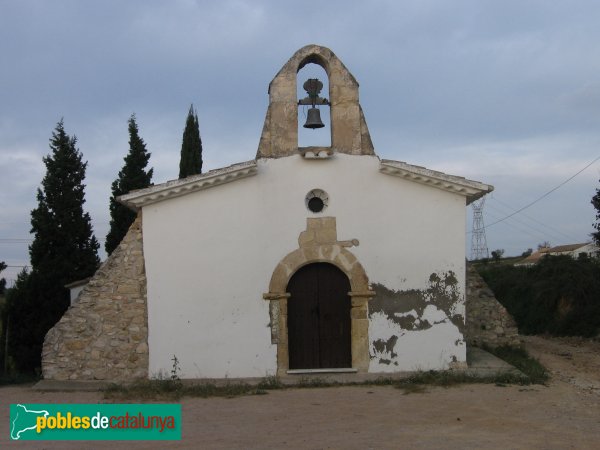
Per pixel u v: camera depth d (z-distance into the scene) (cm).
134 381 1226
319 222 1294
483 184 1283
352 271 1288
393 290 1291
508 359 1452
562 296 2442
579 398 1072
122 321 1255
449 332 1291
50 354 1248
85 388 1177
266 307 1270
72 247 1912
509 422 889
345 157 1309
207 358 1252
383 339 1282
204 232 1271
